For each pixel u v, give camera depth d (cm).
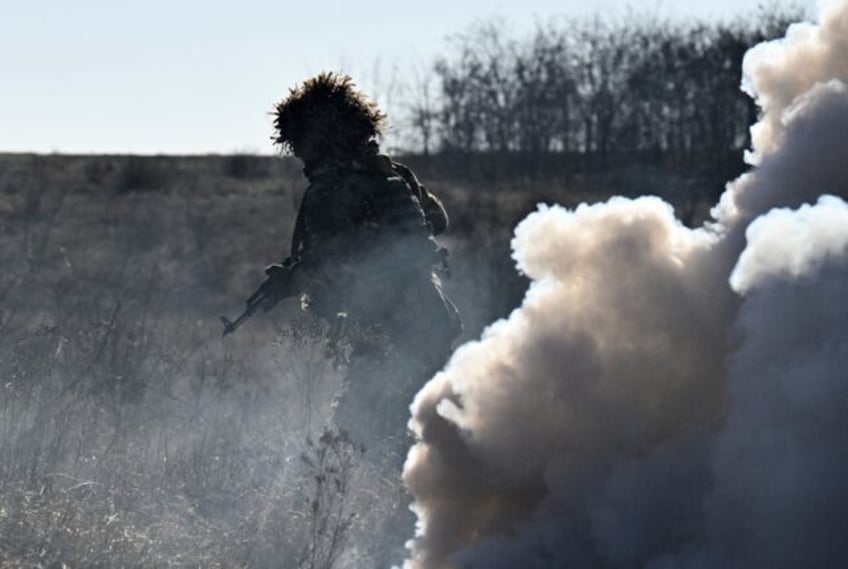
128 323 1866
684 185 8900
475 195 8488
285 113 1198
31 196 7881
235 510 1087
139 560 930
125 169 9388
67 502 1005
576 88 10400
